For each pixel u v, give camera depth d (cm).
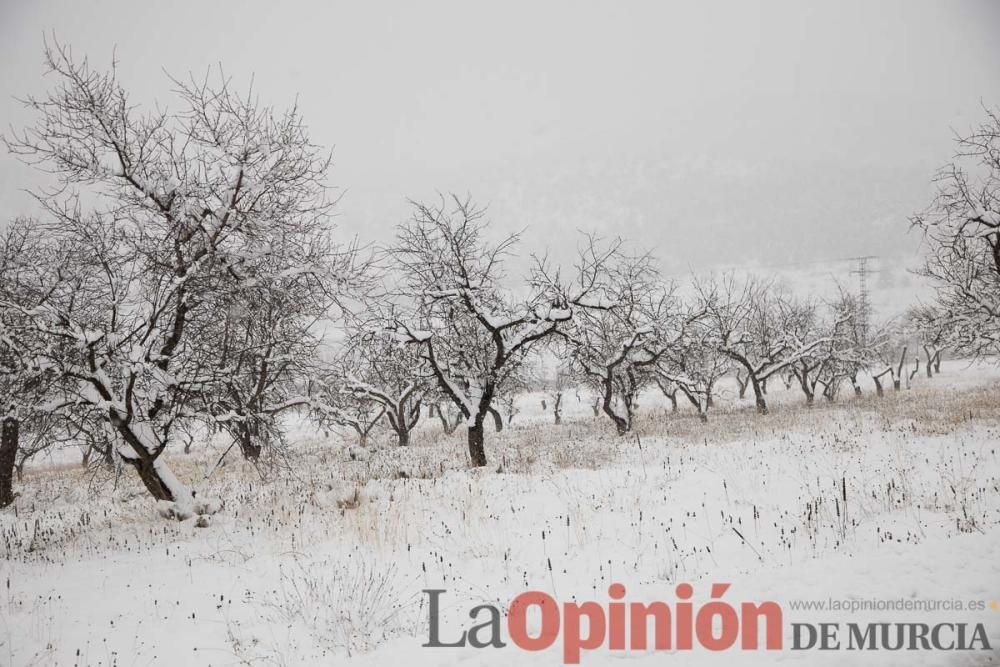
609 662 533
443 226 1588
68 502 1503
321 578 788
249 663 577
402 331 1523
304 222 1203
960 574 653
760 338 3288
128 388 1020
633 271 2047
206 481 1541
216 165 1130
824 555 760
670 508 1033
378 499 1188
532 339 1636
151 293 1097
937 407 2303
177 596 748
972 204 1423
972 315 1967
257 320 1402
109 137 1080
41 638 642
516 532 952
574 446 1869
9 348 955
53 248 1329
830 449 1476
